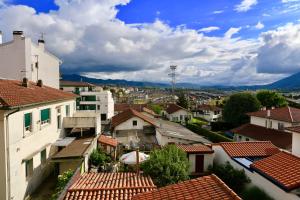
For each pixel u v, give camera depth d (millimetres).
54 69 37438
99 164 22609
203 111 90250
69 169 17938
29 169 17922
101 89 73938
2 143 14391
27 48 28484
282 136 36719
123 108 82188
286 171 14461
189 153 23031
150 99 150125
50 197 17234
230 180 18875
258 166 16344
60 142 23766
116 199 10992
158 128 37344
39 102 18656
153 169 17109
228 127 60688
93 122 27328
